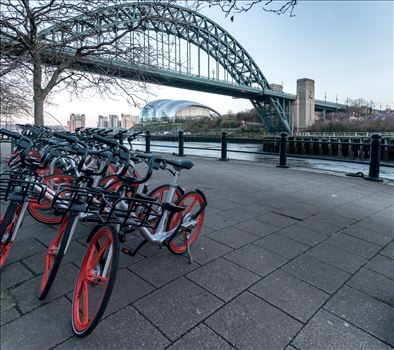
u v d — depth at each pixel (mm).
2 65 4562
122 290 2004
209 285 2094
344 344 1585
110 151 2188
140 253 2539
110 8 4922
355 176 6266
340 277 2254
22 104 11977
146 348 1528
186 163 2332
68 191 1995
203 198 2641
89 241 1868
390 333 1668
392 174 11602
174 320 1732
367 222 3477
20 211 2217
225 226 3244
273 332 1660
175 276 2197
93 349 1517
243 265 2389
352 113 69688
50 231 2996
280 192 4855
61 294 1968
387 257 2605
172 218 2377
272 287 2092
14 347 1524
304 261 2488
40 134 3938
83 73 6047
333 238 2988
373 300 1978
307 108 63438
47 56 5215
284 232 3113
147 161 2223
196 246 2711
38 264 2357
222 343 1573
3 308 1822
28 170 2148
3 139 5609
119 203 1983
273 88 59531
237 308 1854
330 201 4344
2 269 2275
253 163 8398
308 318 1781
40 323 1701
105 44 5164
